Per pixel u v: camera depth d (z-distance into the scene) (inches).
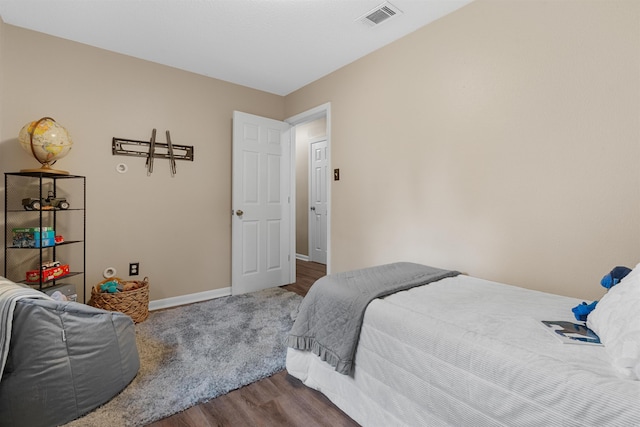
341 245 121.4
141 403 59.6
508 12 74.7
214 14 86.3
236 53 109.3
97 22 89.8
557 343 40.4
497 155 77.3
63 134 88.4
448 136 87.3
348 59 114.3
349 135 117.6
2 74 88.7
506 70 75.2
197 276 126.6
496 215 77.8
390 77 102.5
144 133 113.6
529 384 34.9
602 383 31.0
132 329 68.2
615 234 60.7
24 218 93.2
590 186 63.5
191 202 125.1
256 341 86.8
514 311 52.6
